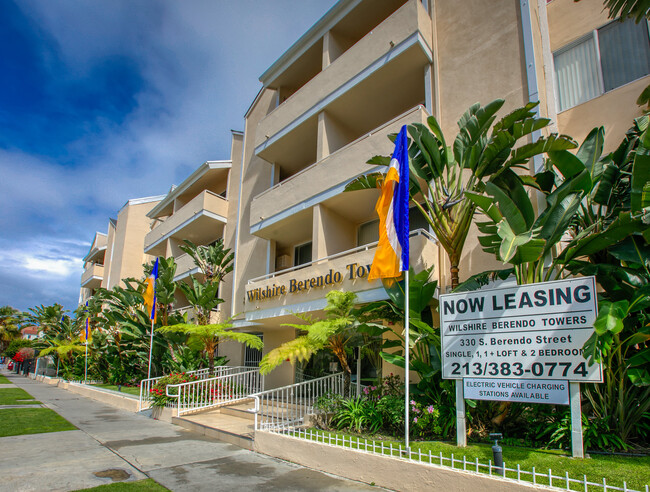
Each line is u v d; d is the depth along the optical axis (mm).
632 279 6762
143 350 20203
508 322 6270
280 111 16203
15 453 8078
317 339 8938
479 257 10234
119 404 15641
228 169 22500
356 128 15352
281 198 14984
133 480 6418
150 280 16656
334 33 15398
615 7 7309
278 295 13531
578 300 5746
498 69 10984
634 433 6590
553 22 10883
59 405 15781
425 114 11156
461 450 6266
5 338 62156
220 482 6316
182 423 11383
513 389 6074
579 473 5109
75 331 32125
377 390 9391
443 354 6824
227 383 14000
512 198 7918
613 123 9359
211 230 23078
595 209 9008
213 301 17266
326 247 13305
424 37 12023
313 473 6797
